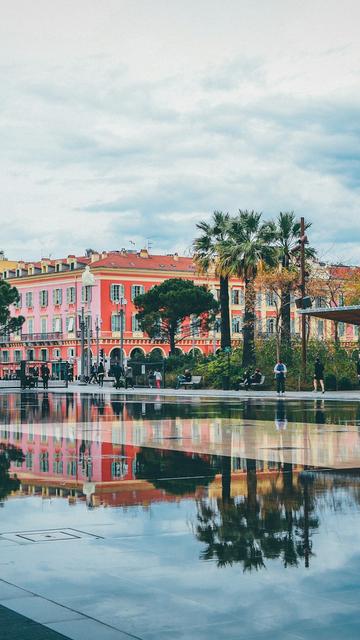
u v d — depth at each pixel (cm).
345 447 1867
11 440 2112
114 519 1014
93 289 10569
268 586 710
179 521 995
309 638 585
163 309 9025
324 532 923
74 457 1722
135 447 1917
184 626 610
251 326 5803
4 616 634
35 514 1053
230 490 1242
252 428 2412
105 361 10381
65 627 607
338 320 4603
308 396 4425
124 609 651
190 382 5934
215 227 6481
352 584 714
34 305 11575
